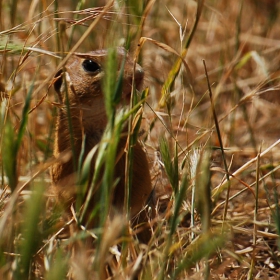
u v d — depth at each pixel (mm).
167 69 12859
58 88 9188
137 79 8414
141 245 7332
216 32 14797
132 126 7449
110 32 9070
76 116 8758
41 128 12047
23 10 13836
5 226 6879
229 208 10211
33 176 6988
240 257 7855
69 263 6867
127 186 7434
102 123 8797
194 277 7004
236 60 12453
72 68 8875
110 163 6289
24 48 8234
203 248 5941
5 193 8445
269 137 12742
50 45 11812
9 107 8438
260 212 9516
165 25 14250
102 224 6352
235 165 11320
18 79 11727
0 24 10570
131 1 9766
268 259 8680
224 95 13406
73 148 7133
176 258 7227
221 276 7867
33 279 6824
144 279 6691
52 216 7207
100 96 8633
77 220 6879
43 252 7738
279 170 10734
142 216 8805
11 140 5992
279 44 14109
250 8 15727
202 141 11297
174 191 7617
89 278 6211
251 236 9297
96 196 7594
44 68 11867
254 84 13664
